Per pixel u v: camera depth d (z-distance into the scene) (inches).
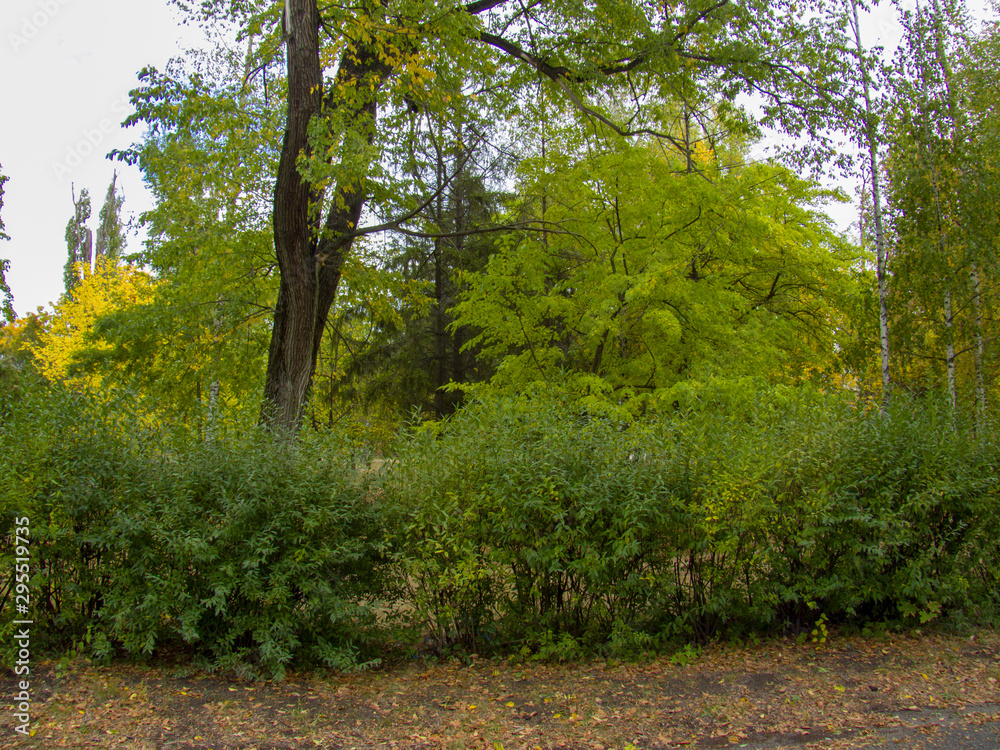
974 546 248.7
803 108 485.4
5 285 429.4
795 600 224.2
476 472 211.3
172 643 217.5
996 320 579.8
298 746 154.6
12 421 201.9
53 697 173.9
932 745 153.1
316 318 459.5
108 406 208.2
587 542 206.1
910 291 563.2
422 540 206.5
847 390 270.4
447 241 770.2
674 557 217.9
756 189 502.3
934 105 550.3
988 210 531.8
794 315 588.7
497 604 218.1
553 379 419.8
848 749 151.6
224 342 509.7
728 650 220.7
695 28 476.7
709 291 436.5
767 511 220.1
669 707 176.9
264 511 199.5
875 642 229.8
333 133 356.8
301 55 367.9
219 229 495.5
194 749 150.9
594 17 478.0
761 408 254.2
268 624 194.4
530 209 581.3
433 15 401.1
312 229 417.1
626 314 461.4
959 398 315.6
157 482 198.4
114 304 819.4
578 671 205.2
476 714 173.9
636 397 422.6
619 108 577.9
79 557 199.2
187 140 465.4
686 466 220.4
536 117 532.7
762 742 156.6
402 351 832.9
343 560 197.5
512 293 462.3
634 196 467.8
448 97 460.8
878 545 224.4
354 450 215.3
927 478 237.5
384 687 193.0
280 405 384.8
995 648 224.5
